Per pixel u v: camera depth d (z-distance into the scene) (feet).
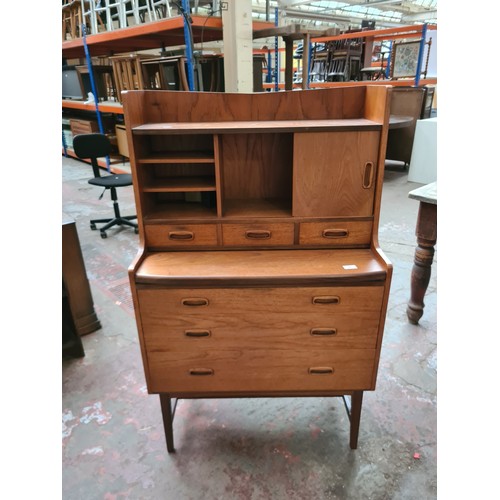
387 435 5.03
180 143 4.78
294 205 4.29
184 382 4.41
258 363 4.31
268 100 4.58
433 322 7.29
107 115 19.24
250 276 3.90
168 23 11.55
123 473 4.60
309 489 4.38
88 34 16.90
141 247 4.41
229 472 4.59
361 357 4.26
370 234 4.42
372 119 4.26
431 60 22.29
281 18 34.91
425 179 15.81
